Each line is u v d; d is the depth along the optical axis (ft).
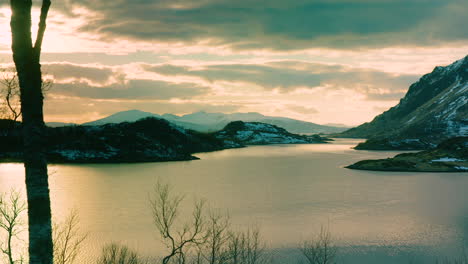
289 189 326.85
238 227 183.83
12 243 112.27
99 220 197.26
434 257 141.49
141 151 642.63
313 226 189.67
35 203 28.66
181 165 574.56
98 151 602.85
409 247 153.89
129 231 172.96
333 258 137.90
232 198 277.85
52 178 399.85
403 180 388.37
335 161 647.97
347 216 215.51
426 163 499.92
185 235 160.97
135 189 321.93
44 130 29.89
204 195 292.81
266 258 130.41
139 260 118.42
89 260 123.75
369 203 258.37
